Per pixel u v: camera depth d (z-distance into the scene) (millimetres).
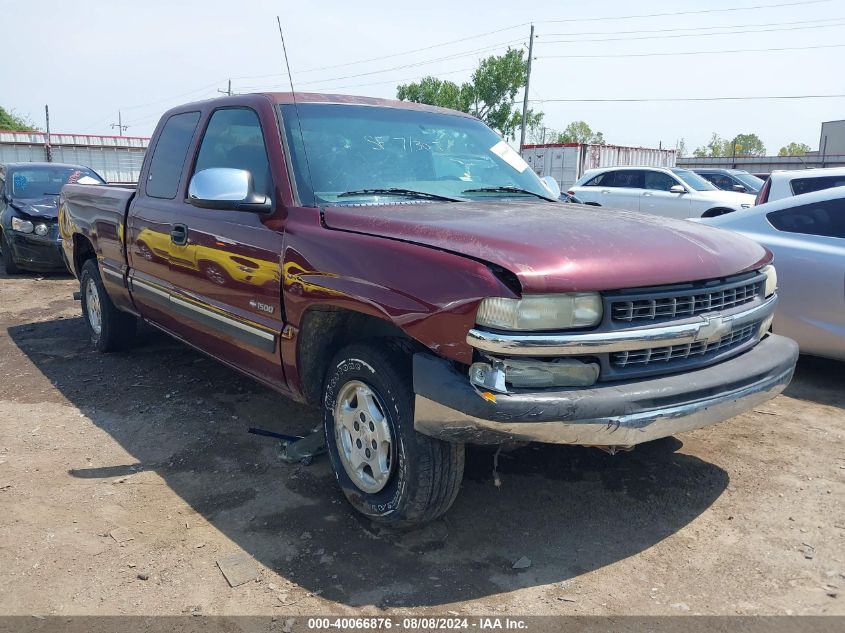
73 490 3613
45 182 10914
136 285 5020
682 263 2893
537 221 3117
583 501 3508
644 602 2721
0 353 6109
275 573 2910
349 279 3045
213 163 4230
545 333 2592
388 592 2785
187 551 3074
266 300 3584
